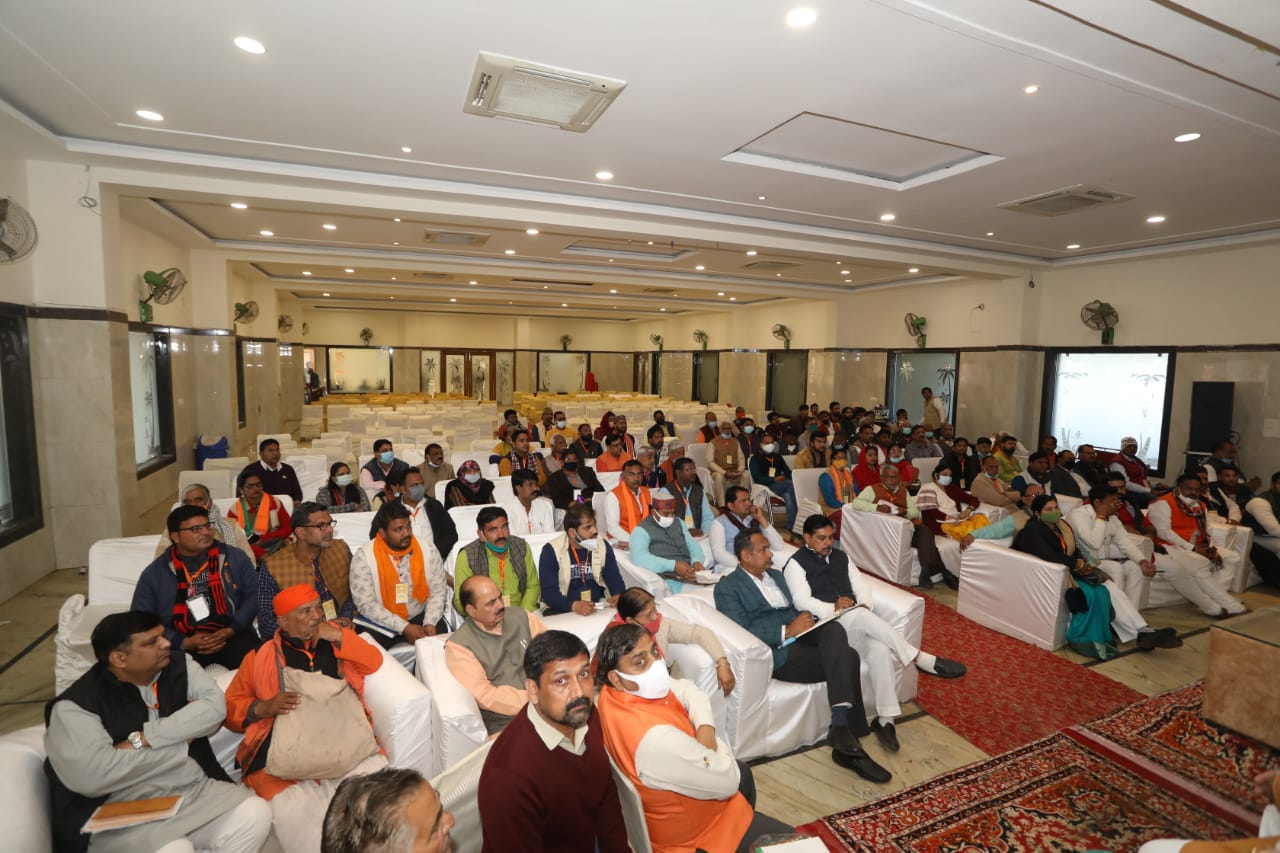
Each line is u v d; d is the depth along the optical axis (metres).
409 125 4.96
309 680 2.43
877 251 9.23
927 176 6.04
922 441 9.15
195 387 10.40
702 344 21.16
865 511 6.26
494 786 1.67
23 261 5.64
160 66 3.99
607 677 2.07
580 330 26.06
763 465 8.36
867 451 7.21
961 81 3.99
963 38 3.47
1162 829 1.77
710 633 3.13
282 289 15.31
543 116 4.66
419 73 4.05
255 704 2.38
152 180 6.02
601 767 1.81
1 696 3.78
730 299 17.50
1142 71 3.76
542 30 3.50
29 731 2.19
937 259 9.49
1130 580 5.12
